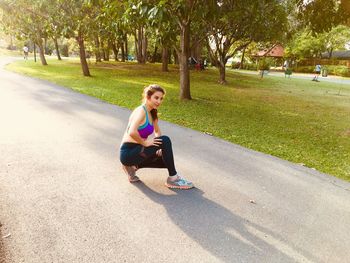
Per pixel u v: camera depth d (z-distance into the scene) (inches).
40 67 961.5
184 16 454.9
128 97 457.7
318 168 225.6
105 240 120.6
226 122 356.8
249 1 628.7
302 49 2279.8
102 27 693.3
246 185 184.2
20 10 847.7
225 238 129.2
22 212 134.5
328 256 124.4
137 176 176.9
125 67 1206.3
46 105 360.2
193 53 1441.9
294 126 374.3
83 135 251.6
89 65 1214.9
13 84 510.0
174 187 169.8
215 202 159.3
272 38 812.0
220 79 868.6
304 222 148.1
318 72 1946.4
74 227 127.0
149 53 2001.7
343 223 150.2
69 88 516.4
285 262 118.1
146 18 376.5
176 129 304.0
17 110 321.4
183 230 132.0
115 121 307.0
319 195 179.0
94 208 143.0
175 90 613.9
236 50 855.1
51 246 114.2
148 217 139.5
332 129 374.9
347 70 1861.5
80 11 672.4
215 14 441.1
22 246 112.7
